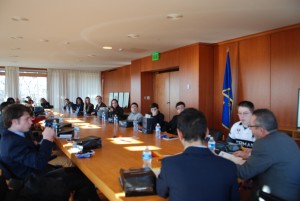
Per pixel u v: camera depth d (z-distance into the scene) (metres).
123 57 7.46
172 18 3.63
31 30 4.33
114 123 4.72
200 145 1.32
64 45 5.64
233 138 2.93
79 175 2.39
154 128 3.63
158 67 6.74
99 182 1.64
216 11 3.34
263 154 1.64
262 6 3.16
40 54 6.93
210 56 5.44
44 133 2.10
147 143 2.80
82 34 4.62
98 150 2.46
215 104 5.44
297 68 3.98
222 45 5.28
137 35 4.67
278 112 4.26
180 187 1.20
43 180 1.85
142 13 3.43
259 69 4.54
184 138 1.34
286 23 3.90
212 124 5.48
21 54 6.95
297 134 3.76
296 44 3.99
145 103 7.75
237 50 4.93
